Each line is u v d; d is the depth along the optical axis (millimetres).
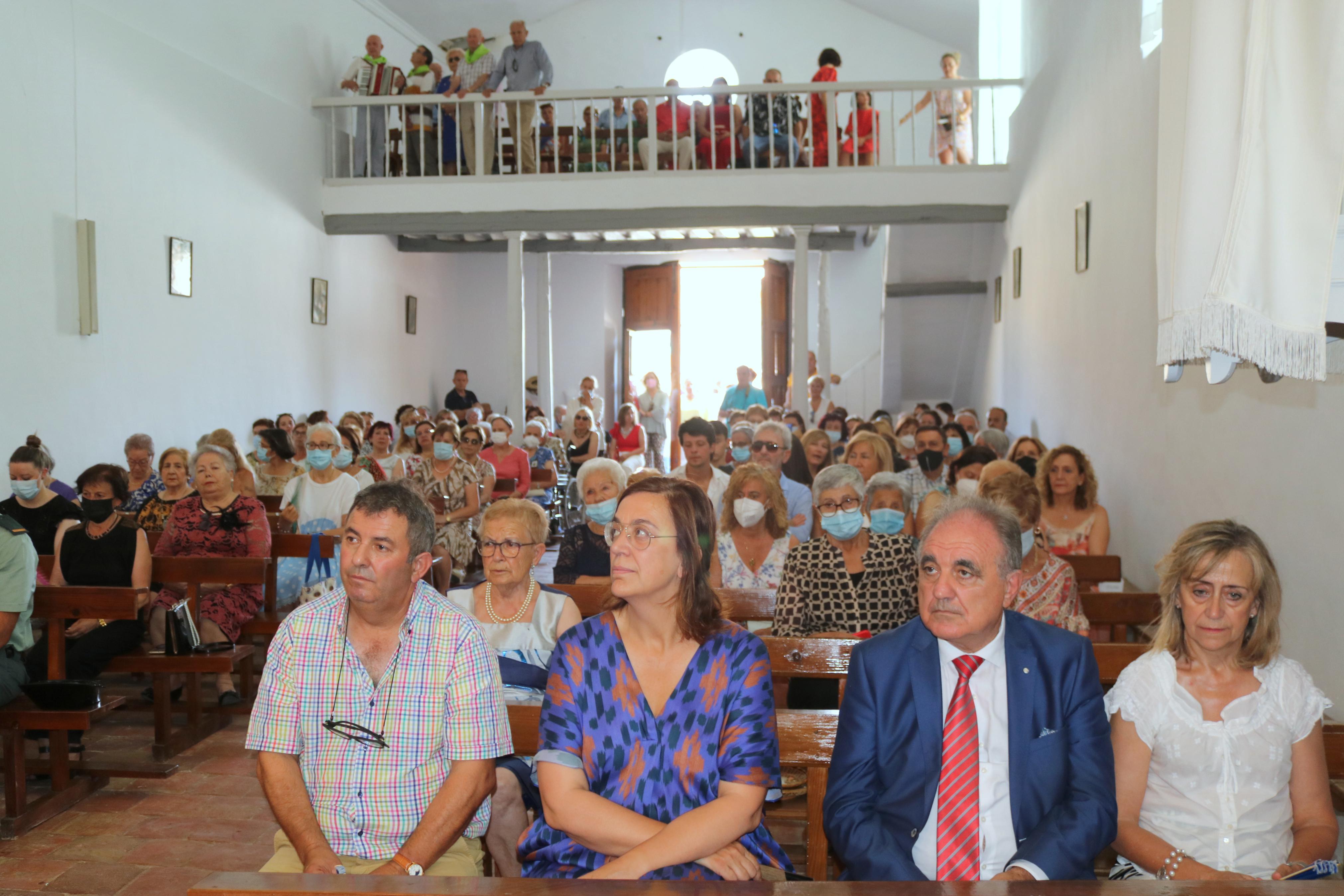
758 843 2256
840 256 16922
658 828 2086
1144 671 2479
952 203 11320
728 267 18047
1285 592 4500
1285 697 2406
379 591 2334
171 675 4684
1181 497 5898
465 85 12297
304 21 11719
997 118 12508
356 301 13336
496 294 17500
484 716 2426
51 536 5602
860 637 3350
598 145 12617
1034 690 2197
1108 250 7512
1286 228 1907
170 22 9195
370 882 1692
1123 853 2406
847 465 3830
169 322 9164
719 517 5426
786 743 2691
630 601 2211
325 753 2422
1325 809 2391
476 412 11914
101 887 3436
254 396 10680
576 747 2195
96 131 8180
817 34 16031
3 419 7195
